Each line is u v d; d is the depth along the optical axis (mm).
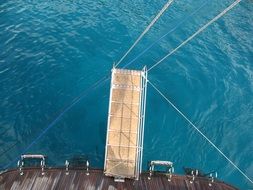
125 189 21797
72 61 34062
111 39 36781
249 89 33406
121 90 25500
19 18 37812
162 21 39469
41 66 33125
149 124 29688
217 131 29875
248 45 37750
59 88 31562
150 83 32719
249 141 29438
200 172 25359
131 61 34656
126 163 23031
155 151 27953
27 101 30125
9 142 27156
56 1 40594
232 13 41375
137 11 40500
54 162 26359
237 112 31422
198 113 30984
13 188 21344
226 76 34375
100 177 22453
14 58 33500
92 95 31312
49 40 35750
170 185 22297
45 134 28031
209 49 36844
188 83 33250
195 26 39219
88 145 27781
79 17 38719
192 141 28906
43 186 21547
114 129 24172
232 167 27641
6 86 31031
